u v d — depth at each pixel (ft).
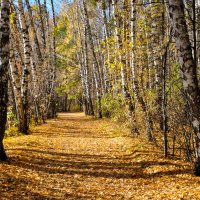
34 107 75.46
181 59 23.97
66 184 25.45
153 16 49.52
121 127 55.72
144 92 43.34
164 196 22.21
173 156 32.40
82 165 32.12
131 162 32.45
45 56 94.12
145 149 36.01
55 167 30.63
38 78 81.92
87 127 69.97
